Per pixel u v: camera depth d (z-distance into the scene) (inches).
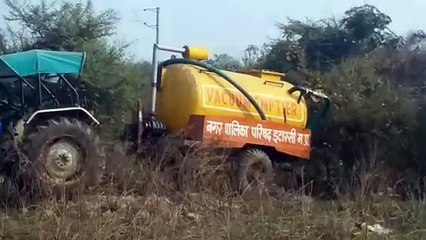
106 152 446.6
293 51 807.7
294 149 566.6
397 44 876.0
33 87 452.8
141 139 501.4
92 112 517.0
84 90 598.5
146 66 786.8
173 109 526.9
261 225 374.3
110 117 668.1
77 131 432.1
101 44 740.7
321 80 650.2
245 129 533.3
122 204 382.0
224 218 380.2
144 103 569.3
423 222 411.5
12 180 410.0
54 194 393.4
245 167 520.7
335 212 411.2
